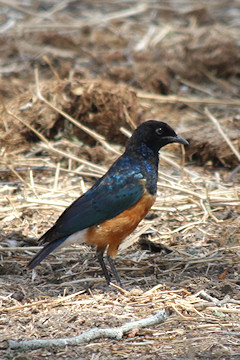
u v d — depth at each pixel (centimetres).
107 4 2433
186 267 1007
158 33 2138
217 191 1305
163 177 1372
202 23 2238
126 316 852
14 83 1786
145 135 970
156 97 1747
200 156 1477
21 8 2284
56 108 1498
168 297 901
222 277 969
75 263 1032
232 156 1441
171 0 2458
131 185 938
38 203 1217
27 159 1449
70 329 817
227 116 1680
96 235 933
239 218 1193
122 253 1068
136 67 1900
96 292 936
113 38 2116
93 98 1516
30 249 1061
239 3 2434
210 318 846
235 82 1897
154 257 1041
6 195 1290
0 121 1504
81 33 2145
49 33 2102
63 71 1845
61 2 2430
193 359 732
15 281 972
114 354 757
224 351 758
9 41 2072
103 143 1450
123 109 1525
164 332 811
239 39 2066
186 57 1927
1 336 796
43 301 894
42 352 763
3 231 1138
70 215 919
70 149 1488
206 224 1175
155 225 1177
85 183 1352
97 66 1928
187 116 1692
